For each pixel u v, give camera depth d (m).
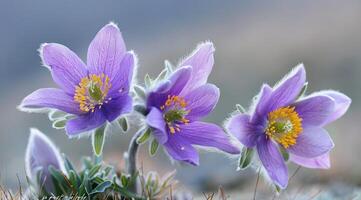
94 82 0.70
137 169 0.72
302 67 0.70
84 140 2.11
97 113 0.69
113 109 0.69
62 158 0.75
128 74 0.69
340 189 0.92
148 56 3.97
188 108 0.70
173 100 0.69
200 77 0.70
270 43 3.57
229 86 3.14
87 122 0.69
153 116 0.67
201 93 0.70
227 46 3.70
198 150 0.72
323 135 0.71
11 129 2.92
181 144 0.70
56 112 0.70
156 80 0.69
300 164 0.73
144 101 0.69
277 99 0.70
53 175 0.73
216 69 3.35
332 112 0.71
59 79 0.70
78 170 0.78
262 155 0.70
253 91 3.09
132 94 0.70
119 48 0.70
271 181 0.72
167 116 0.69
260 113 0.70
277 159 0.70
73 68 0.71
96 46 0.71
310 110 0.71
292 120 0.71
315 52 3.30
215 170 1.14
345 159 1.21
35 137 0.74
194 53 0.70
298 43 3.44
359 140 1.60
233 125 0.69
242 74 3.24
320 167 0.73
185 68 0.68
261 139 0.70
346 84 2.98
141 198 0.72
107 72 0.70
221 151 0.70
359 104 2.42
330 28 3.53
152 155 0.69
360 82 2.95
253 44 3.60
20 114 3.02
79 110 0.70
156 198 0.74
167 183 0.74
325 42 3.37
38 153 0.74
